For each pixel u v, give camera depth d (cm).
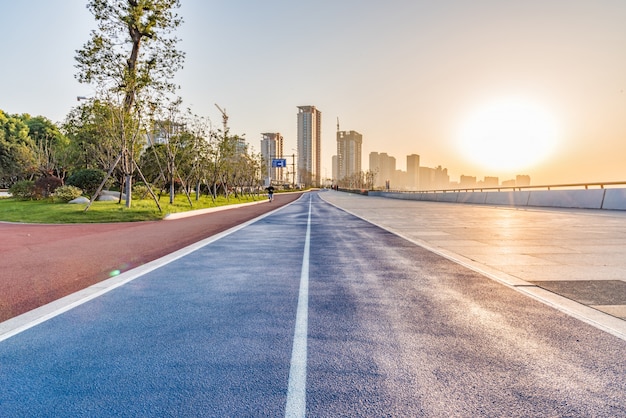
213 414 252
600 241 1038
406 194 5678
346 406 261
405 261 799
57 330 415
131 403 268
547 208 2512
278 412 254
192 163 3881
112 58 2269
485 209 2641
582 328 405
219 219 2052
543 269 704
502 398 270
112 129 2395
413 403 264
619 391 279
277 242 1105
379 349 355
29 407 265
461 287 582
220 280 641
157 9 2417
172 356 345
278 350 355
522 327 409
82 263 818
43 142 7275
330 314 457
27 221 1889
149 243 1129
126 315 463
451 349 354
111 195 3550
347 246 1016
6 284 636
